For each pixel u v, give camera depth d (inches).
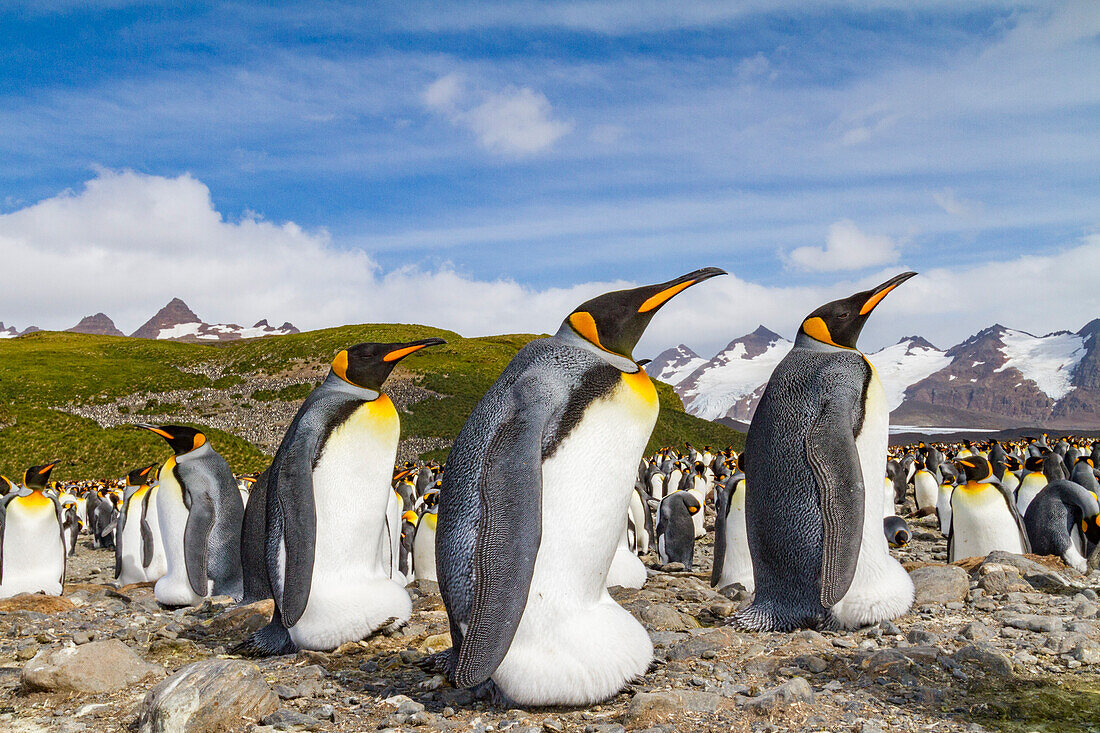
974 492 319.3
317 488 213.3
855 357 218.7
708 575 374.0
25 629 254.1
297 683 178.7
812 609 213.3
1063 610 220.8
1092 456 908.0
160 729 149.3
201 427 2208.4
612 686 161.3
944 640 194.7
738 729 144.8
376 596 219.8
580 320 168.9
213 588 341.7
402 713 158.9
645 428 165.5
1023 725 145.7
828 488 202.2
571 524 159.2
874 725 145.1
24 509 356.2
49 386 2343.8
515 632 153.0
